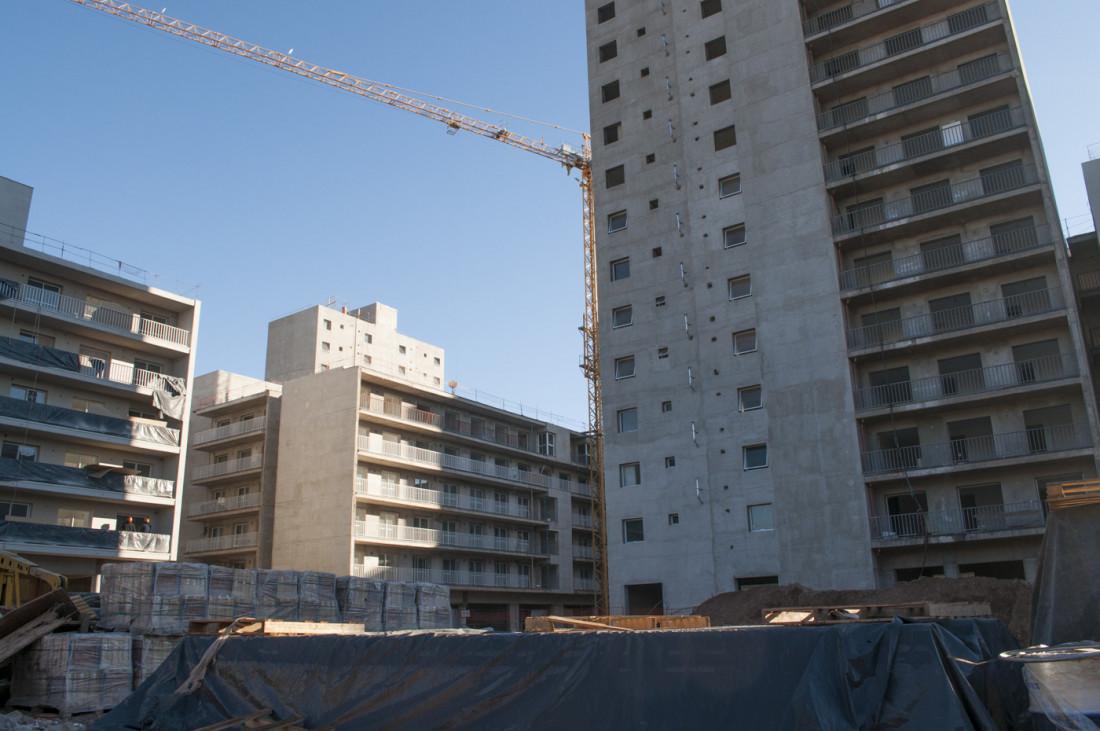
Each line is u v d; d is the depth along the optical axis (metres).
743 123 42.59
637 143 46.19
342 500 50.50
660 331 42.72
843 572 34.84
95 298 44.38
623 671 10.76
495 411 64.44
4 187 42.06
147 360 46.19
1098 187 40.81
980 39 37.41
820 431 36.91
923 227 37.50
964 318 36.28
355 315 89.81
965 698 9.20
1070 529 12.54
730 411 39.50
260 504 53.41
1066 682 8.74
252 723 13.31
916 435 36.28
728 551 37.91
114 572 23.11
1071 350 33.84
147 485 43.25
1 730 17.38
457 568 57.81
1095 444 31.41
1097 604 12.01
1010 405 34.47
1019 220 36.16
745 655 10.10
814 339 38.06
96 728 14.39
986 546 33.00
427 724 11.88
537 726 10.99
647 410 42.03
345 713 12.71
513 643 11.73
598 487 69.81
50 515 40.41
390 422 54.44
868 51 41.03
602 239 45.91
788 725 9.40
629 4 48.88
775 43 42.66
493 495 62.66
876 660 9.59
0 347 38.97
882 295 37.72
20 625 21.22
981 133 37.28
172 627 22.39
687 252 42.97
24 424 38.94
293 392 55.50
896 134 39.75
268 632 15.45
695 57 45.31
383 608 29.86
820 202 39.41
